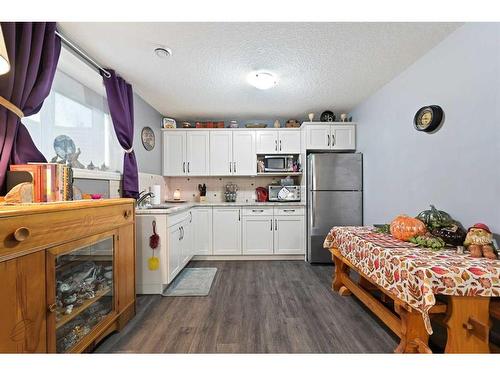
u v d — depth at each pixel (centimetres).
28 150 149
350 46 201
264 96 314
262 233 368
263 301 225
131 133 265
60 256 128
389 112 271
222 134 395
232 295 238
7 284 93
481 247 140
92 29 175
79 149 218
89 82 227
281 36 186
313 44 197
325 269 322
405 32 182
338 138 364
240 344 160
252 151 395
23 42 137
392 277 141
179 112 379
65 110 204
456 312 122
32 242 103
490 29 155
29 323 102
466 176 174
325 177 344
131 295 191
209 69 238
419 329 138
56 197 143
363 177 341
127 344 160
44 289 110
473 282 118
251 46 200
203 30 178
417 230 175
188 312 204
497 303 130
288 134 394
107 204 158
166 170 389
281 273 305
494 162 154
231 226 369
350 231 219
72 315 134
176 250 271
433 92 204
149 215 243
